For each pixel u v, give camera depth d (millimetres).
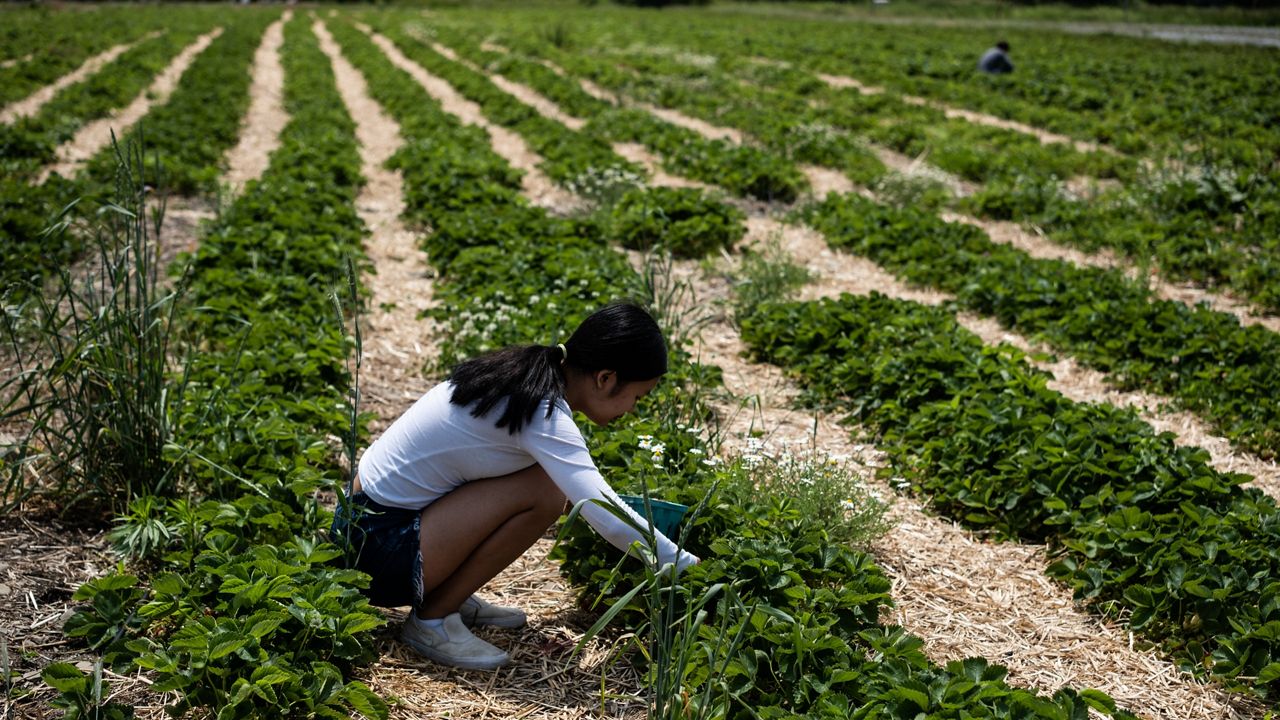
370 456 3242
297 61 23703
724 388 5875
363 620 2965
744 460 4430
